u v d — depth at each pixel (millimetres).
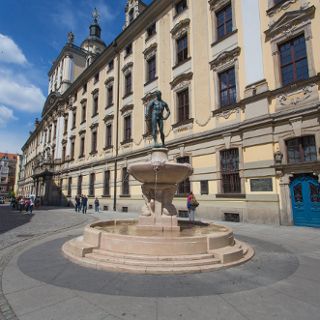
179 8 19203
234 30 14664
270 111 12500
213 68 15664
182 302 3729
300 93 11516
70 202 32375
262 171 12375
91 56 37875
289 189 11586
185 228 8234
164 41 19859
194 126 16453
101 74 28406
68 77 40969
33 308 3541
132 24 23094
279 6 12828
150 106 8969
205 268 5059
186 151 16688
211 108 15516
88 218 16703
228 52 14625
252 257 6156
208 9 16594
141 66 22172
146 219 7562
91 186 28000
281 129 11938
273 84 12633
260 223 12219
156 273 4871
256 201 12492
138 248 5520
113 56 26547
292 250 7004
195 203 13398
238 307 3572
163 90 19328
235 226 11578
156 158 8305
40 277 4746
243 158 13344
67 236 9438
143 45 22297
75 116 34188
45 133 46938
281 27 12508
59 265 5480
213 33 16016
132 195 21266
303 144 11375
